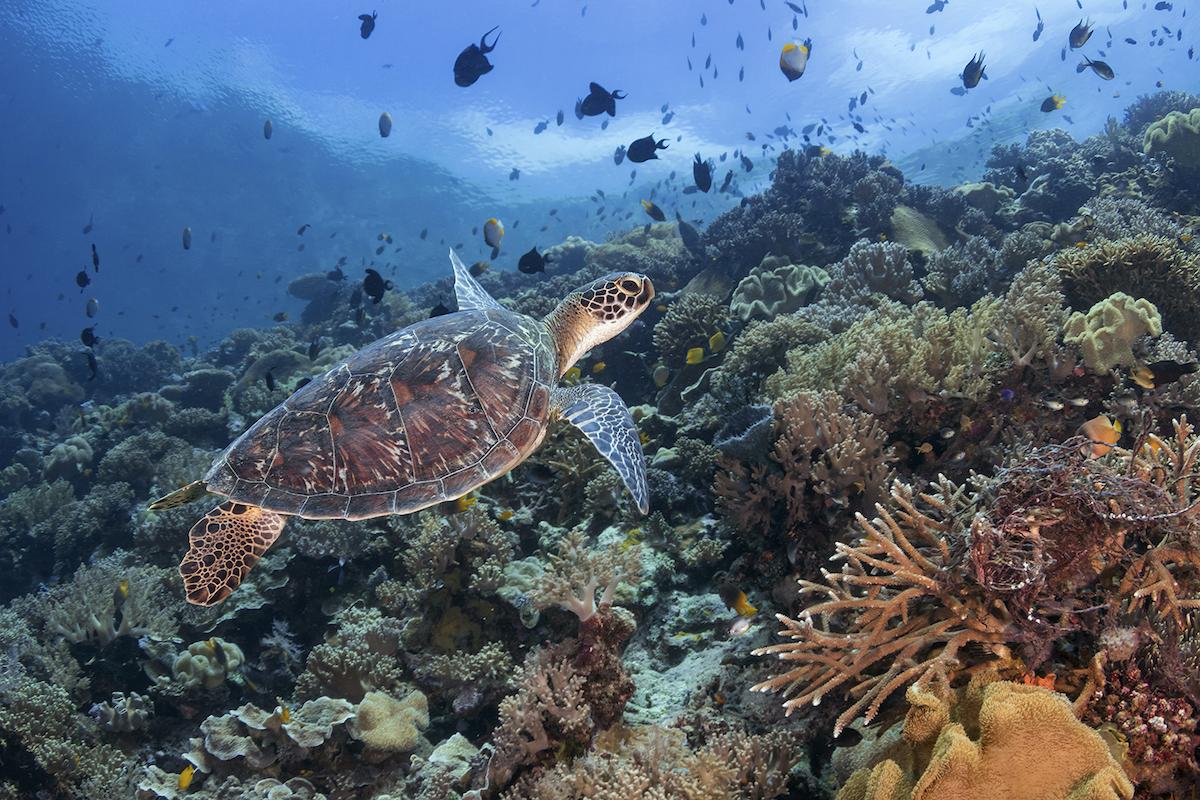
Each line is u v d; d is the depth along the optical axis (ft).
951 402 5.31
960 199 11.05
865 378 5.31
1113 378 5.29
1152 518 2.92
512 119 44.50
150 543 8.40
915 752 2.94
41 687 6.19
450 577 5.91
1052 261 6.96
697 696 4.58
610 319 5.32
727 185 14.21
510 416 4.35
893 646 3.17
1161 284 6.34
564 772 4.04
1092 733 2.60
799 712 4.06
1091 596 3.11
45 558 10.25
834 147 36.14
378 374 4.33
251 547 4.28
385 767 5.10
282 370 13.97
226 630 6.75
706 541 5.81
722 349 8.13
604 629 4.66
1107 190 11.32
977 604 3.12
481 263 11.22
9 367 18.20
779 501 5.20
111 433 12.41
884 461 4.87
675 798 3.70
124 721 6.04
